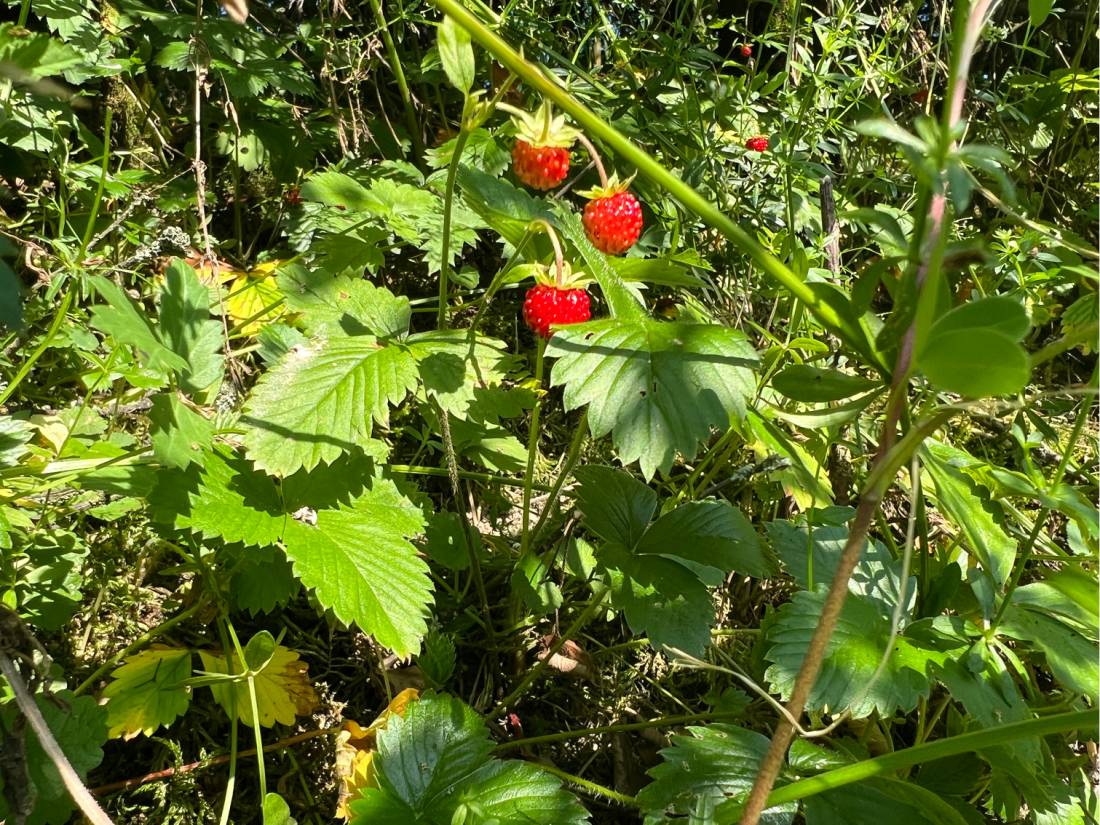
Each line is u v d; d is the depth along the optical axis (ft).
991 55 1.51
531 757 0.73
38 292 0.84
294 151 1.16
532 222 0.59
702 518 0.69
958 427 1.07
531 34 1.08
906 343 0.33
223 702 0.62
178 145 1.16
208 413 0.71
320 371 0.58
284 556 0.64
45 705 0.51
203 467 0.57
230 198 1.15
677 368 0.54
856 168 1.20
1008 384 0.28
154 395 0.54
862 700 0.51
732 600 0.90
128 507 0.66
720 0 1.47
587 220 0.60
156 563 0.75
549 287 0.58
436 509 0.91
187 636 0.72
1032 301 0.87
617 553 0.68
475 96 0.54
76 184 0.88
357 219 0.99
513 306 1.14
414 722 0.55
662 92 1.14
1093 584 0.38
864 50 1.15
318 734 0.66
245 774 0.66
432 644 0.69
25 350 0.78
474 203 0.61
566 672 0.79
